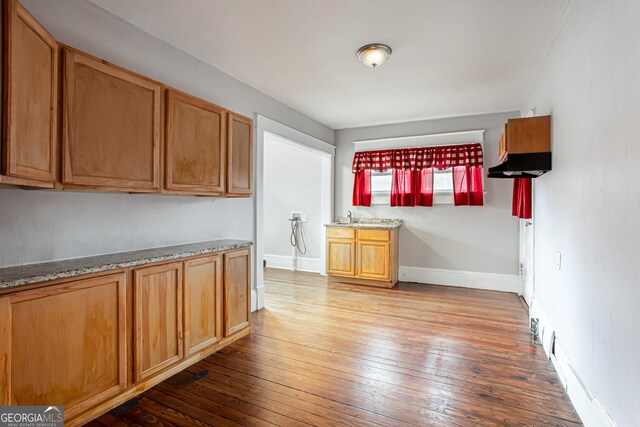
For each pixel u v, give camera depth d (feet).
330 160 18.35
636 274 4.27
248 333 10.06
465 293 14.74
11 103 4.38
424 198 16.40
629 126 4.48
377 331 10.32
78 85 5.81
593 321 5.71
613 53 4.98
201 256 8.29
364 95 12.95
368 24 7.91
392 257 15.76
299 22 7.84
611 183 5.03
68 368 5.58
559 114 7.88
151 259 6.97
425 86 11.92
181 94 7.88
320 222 19.20
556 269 8.11
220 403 6.57
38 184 5.08
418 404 6.56
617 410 4.79
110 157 6.34
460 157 15.64
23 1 6.01
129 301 6.61
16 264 5.96
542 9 7.20
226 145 9.31
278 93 12.72
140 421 6.01
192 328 8.07
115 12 7.43
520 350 9.00
